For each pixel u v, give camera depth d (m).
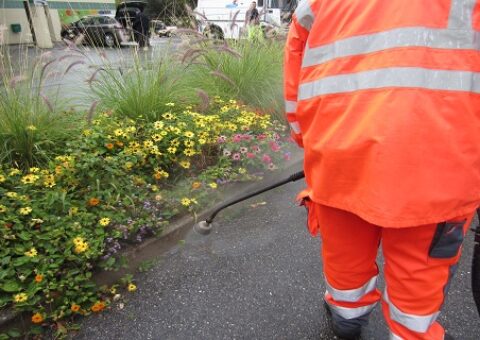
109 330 2.11
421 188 1.23
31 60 3.81
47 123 3.42
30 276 2.22
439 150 1.21
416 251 1.38
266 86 5.19
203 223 2.83
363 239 1.59
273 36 6.15
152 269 2.59
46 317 2.10
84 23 5.04
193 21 5.62
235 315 2.20
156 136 3.50
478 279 1.73
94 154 2.99
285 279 2.48
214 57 5.22
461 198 1.25
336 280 1.72
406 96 1.22
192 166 3.66
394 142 1.22
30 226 2.42
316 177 1.50
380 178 1.25
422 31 1.22
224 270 2.58
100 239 2.44
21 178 2.86
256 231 3.03
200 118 3.89
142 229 2.74
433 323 1.57
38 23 8.94
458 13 1.21
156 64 4.56
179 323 2.16
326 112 1.41
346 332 1.93
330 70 1.39
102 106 4.12
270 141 3.94
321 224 1.63
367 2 1.33
